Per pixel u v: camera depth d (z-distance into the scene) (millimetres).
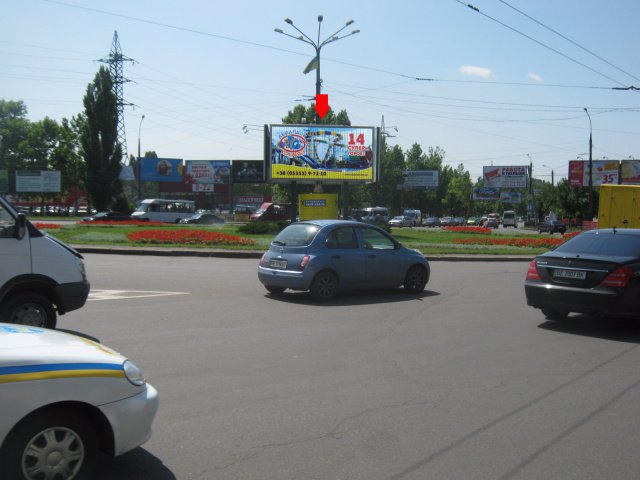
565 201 79188
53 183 74000
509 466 4219
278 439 4605
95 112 64312
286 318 9516
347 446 4504
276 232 35938
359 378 6293
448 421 5082
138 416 3750
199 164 88375
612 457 4410
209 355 7047
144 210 55969
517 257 23953
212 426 4840
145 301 10680
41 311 7336
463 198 125750
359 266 11609
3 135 95250
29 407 3312
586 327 9438
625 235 9516
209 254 21328
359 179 37469
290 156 37125
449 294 12758
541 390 6031
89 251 21484
